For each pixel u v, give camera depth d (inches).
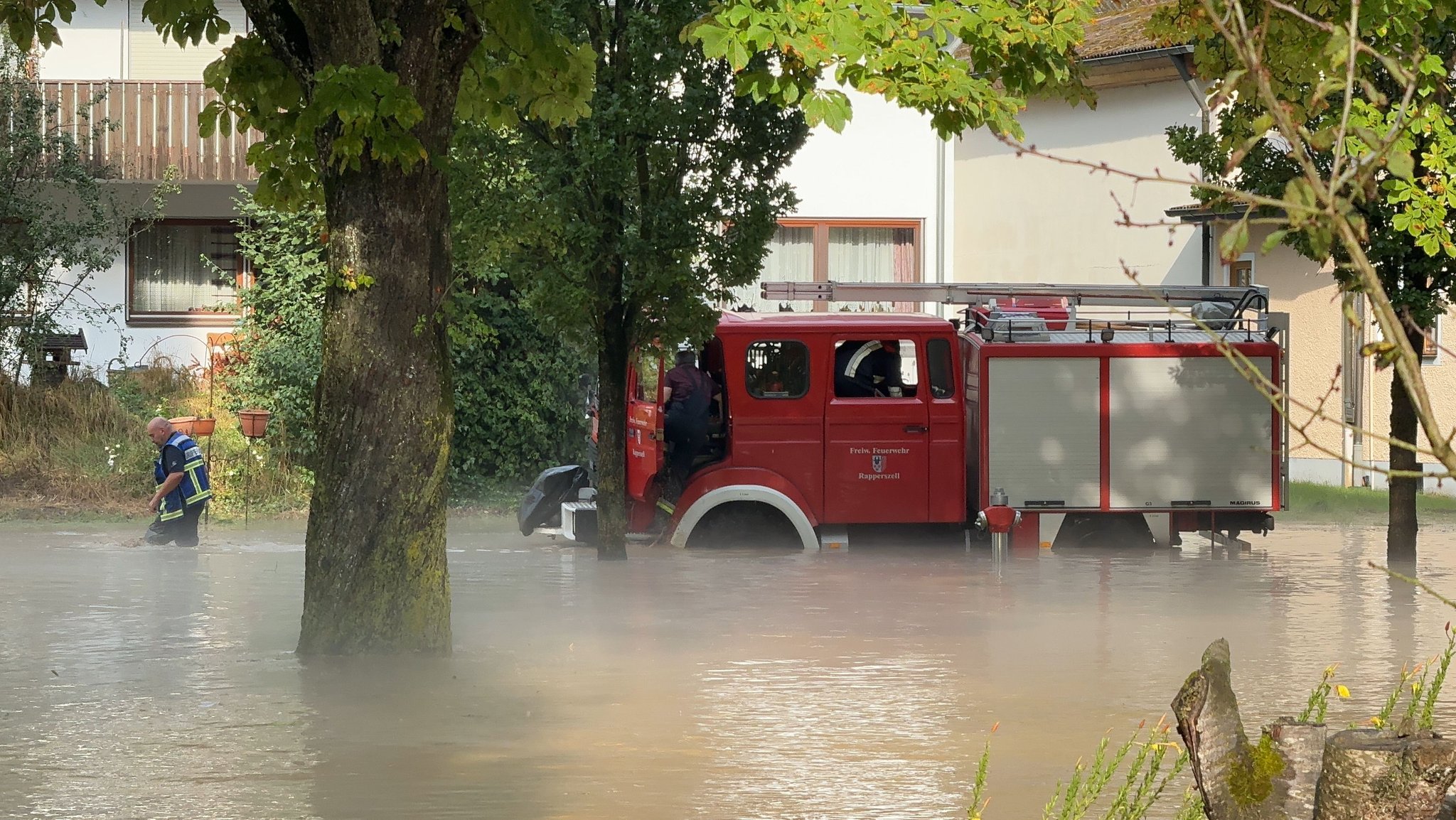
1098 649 700.0
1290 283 1633.9
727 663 658.2
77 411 1357.0
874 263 1739.7
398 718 546.0
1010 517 1019.9
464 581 913.5
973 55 623.2
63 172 1376.7
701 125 966.4
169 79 1729.8
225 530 1172.5
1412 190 717.3
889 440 1067.3
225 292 1686.8
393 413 649.6
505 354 1360.7
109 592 855.1
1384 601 863.1
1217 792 259.1
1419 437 1011.3
